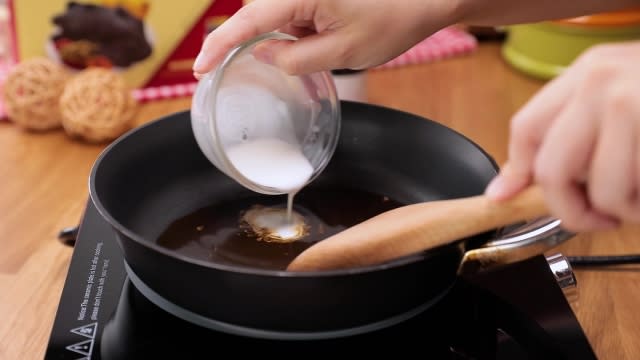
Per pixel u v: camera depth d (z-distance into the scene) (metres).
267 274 0.72
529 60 1.26
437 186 0.91
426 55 1.29
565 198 0.66
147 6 1.16
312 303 0.73
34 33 1.15
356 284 0.73
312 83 0.89
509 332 0.79
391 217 0.77
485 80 1.25
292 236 0.88
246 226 0.89
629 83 0.61
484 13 0.88
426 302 0.77
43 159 1.08
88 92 1.09
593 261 0.91
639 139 0.61
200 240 0.87
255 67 0.86
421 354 0.77
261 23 0.83
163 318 0.80
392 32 0.85
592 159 0.65
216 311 0.75
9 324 0.84
